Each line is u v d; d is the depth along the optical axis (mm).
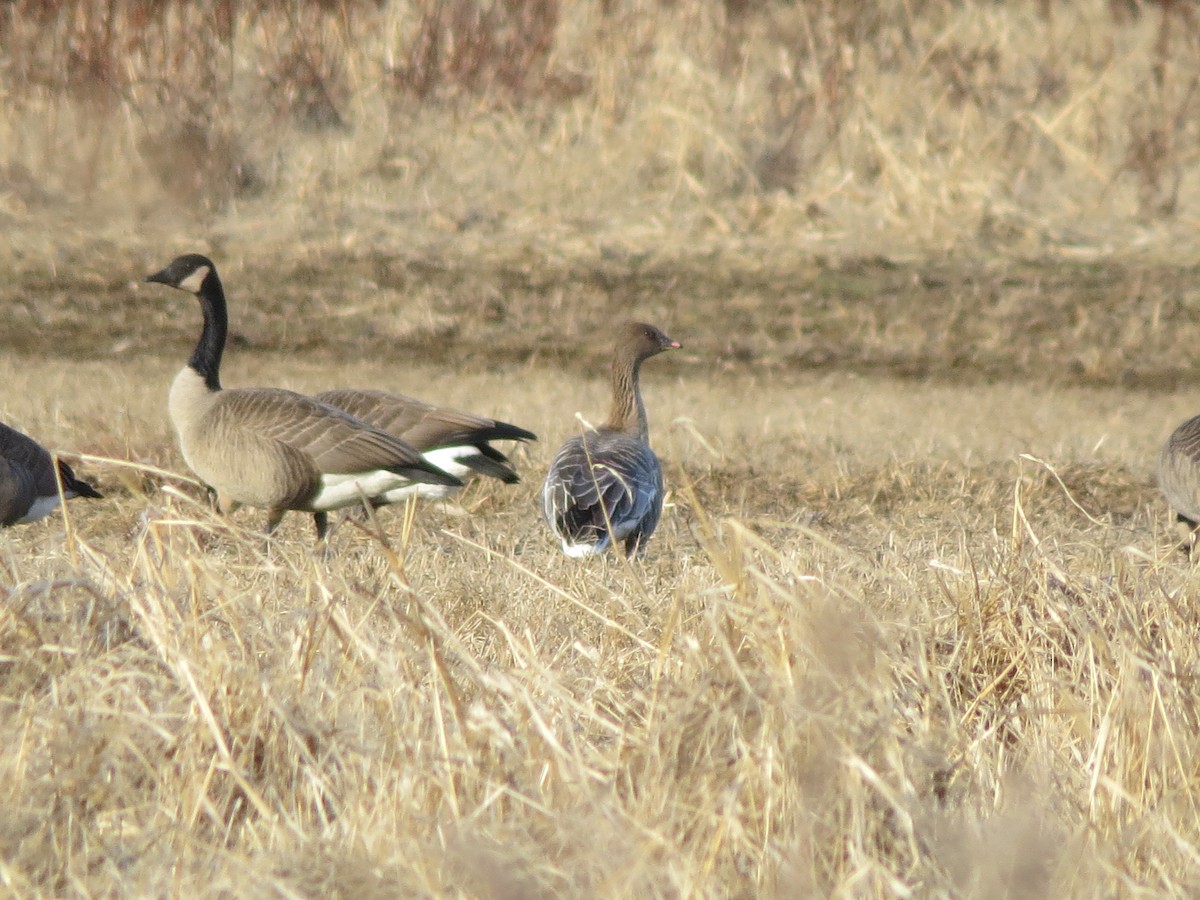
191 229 22516
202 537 10688
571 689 6594
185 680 5840
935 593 8305
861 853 4758
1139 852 5273
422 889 4574
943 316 21453
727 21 27281
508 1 26750
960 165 25203
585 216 23984
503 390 18234
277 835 5062
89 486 11992
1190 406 18984
